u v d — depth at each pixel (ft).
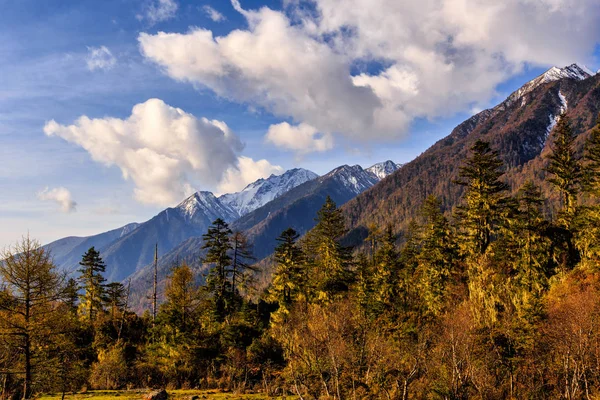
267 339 132.46
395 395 83.87
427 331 104.17
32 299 68.23
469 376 88.02
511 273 123.75
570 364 84.28
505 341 96.17
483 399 83.97
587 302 91.20
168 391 94.27
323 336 98.07
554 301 103.30
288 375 99.50
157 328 124.26
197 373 115.85
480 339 96.12
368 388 85.56
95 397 79.05
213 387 106.83
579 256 124.57
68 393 83.92
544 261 119.03
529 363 89.25
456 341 92.38
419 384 88.22
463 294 131.75
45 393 79.56
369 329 114.11
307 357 93.04
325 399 81.92
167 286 127.85
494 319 102.89
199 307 133.90
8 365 74.08
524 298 106.32
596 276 104.06
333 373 86.63
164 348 115.55
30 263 67.56
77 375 77.51
